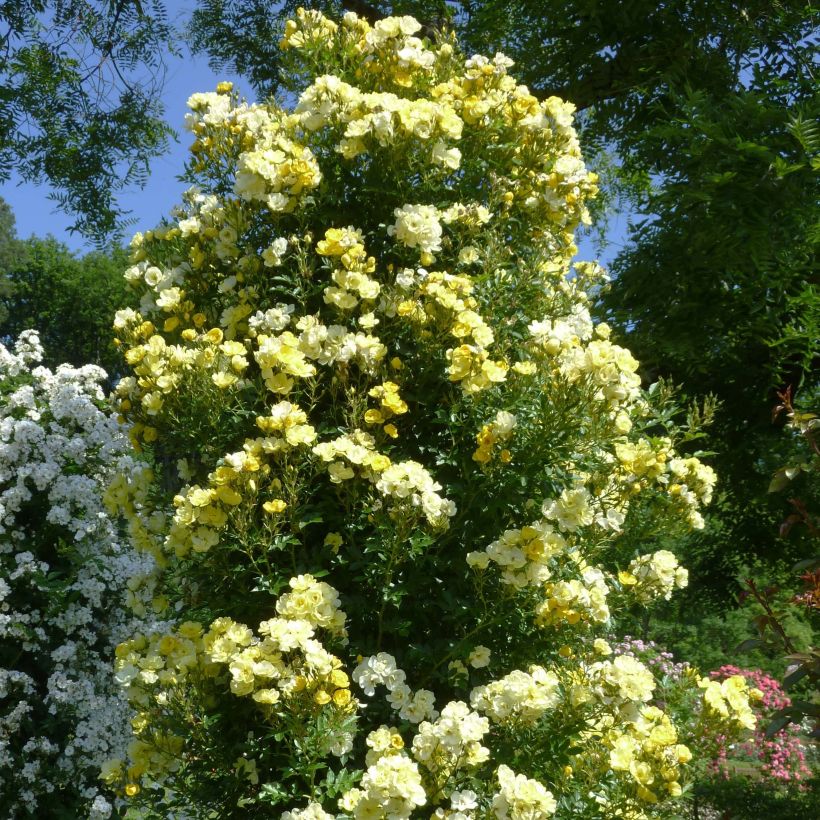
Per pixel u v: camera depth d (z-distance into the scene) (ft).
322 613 7.55
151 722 8.04
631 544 10.12
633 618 10.82
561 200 9.99
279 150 9.41
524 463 8.22
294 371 8.06
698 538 19.81
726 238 14.19
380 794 6.16
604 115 19.54
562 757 7.59
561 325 8.73
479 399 8.45
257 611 8.48
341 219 9.66
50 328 91.04
